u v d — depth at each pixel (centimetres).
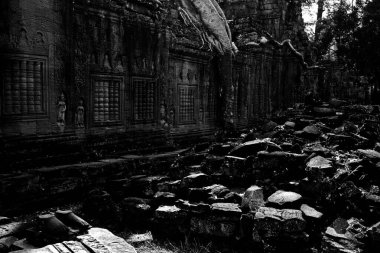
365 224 512
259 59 1582
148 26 973
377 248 457
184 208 586
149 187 673
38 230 482
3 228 488
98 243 402
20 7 657
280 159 636
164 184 666
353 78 2395
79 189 694
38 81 696
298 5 2016
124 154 883
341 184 554
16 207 591
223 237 542
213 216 547
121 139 899
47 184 638
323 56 2622
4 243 460
